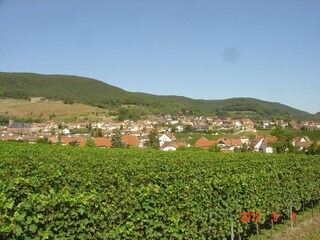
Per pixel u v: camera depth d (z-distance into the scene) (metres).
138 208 10.27
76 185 16.95
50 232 8.38
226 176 14.70
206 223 12.23
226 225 12.96
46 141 90.69
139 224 10.23
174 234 10.90
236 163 30.22
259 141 105.06
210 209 12.38
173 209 11.12
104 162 28.25
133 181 16.25
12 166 22.69
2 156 28.28
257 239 14.43
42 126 163.12
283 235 15.15
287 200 16.94
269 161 31.58
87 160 28.92
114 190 12.59
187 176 18.06
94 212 9.34
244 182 13.99
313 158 29.53
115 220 9.85
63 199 8.79
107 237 9.45
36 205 8.41
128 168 23.34
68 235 8.78
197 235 11.95
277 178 16.45
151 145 116.81
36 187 13.48
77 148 51.94
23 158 27.91
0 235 7.47
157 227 10.63
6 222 7.80
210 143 109.62
